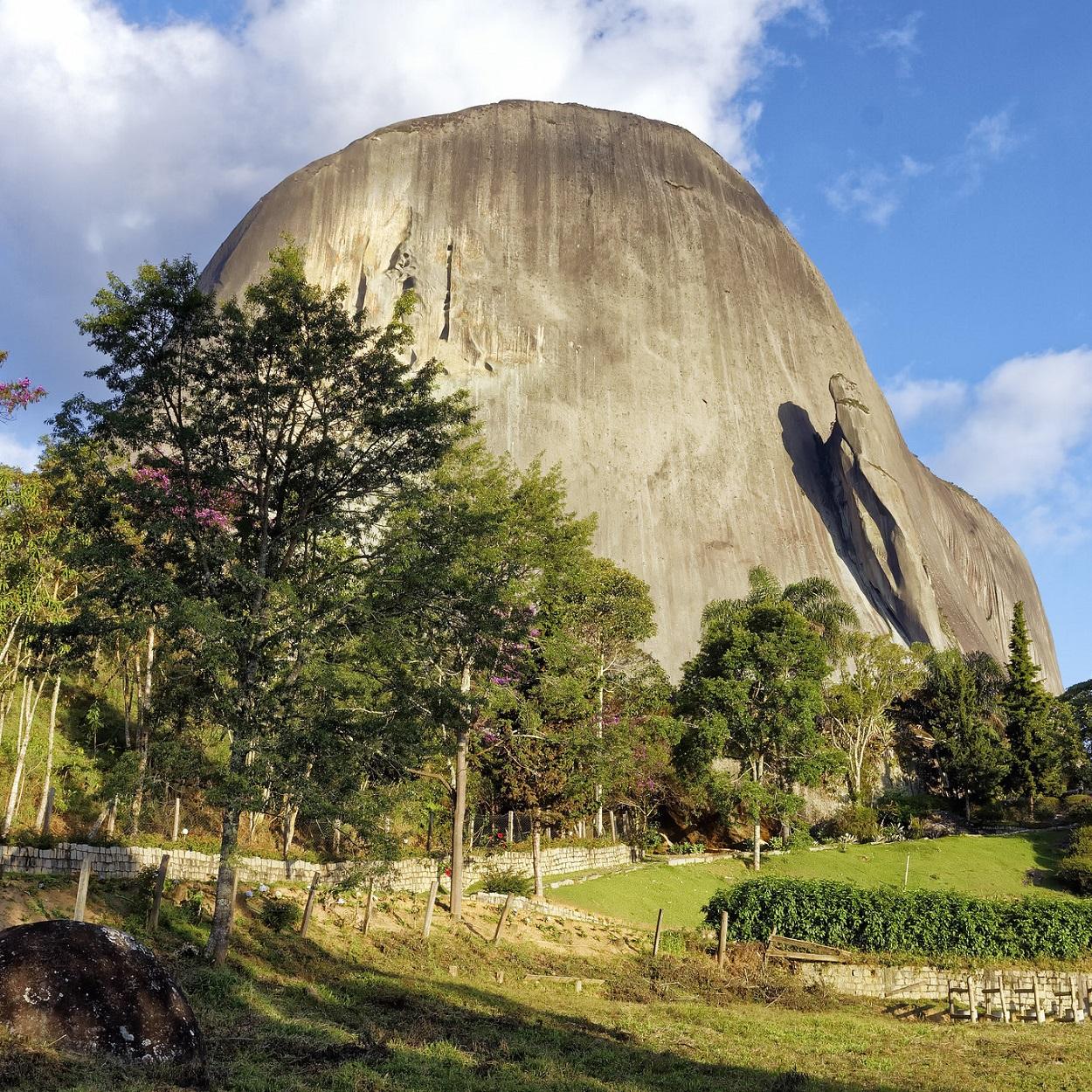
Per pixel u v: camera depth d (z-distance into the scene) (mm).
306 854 30750
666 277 153375
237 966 19688
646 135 168750
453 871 30688
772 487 138875
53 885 20453
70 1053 10500
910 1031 21828
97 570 25703
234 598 21219
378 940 25703
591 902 38625
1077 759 70250
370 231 147875
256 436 22266
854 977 27484
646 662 59875
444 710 23016
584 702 36719
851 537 137875
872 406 158750
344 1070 12930
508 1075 14305
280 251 23078
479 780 38844
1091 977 25859
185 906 22469
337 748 21047
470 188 153625
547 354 141875
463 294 144000
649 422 139375
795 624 54094
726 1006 24391
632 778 50812
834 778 68375
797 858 51062
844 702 66875
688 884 44406
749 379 148625
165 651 22344
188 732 21500
